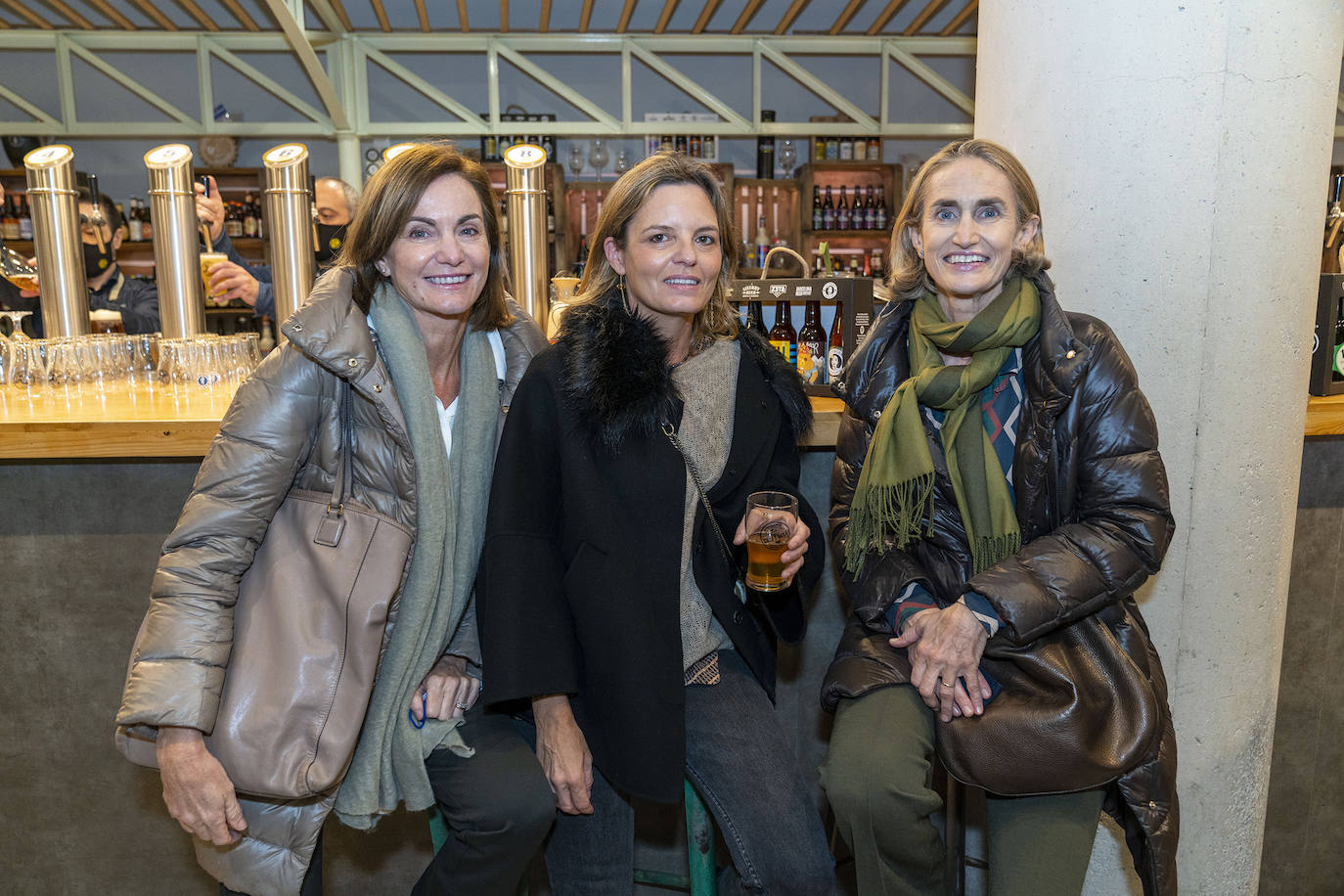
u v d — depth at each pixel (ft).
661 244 4.37
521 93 22.07
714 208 4.53
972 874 6.06
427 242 4.18
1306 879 6.66
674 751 4.16
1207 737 5.11
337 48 19.97
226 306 19.24
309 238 7.41
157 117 20.93
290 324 3.81
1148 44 4.61
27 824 5.95
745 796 4.26
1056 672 4.07
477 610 4.41
